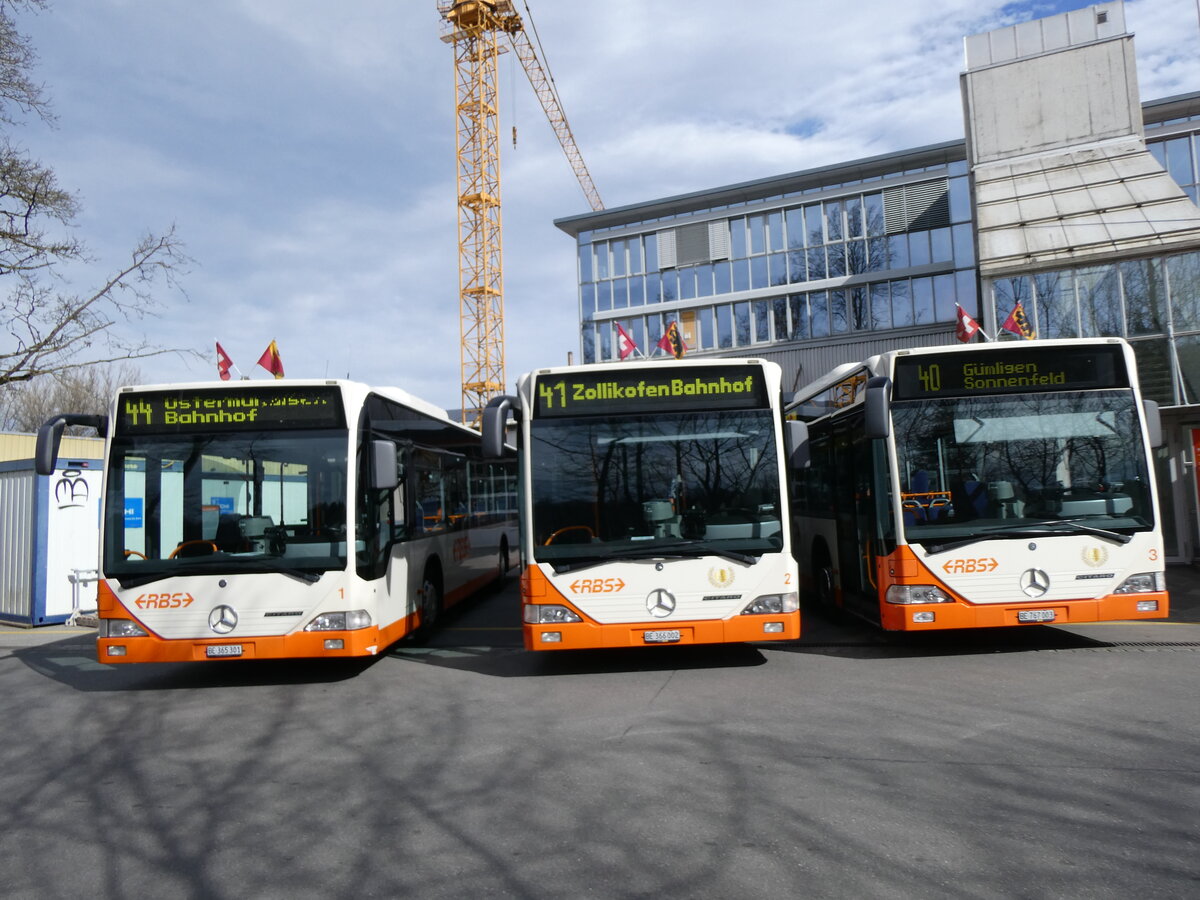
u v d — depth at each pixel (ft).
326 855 14.21
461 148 209.97
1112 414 28.32
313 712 24.53
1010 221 59.77
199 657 26.63
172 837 15.29
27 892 13.20
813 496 40.22
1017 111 70.64
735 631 26.58
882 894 12.07
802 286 130.52
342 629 26.84
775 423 27.71
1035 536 27.50
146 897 12.91
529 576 26.99
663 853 13.74
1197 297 51.70
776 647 31.94
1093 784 16.21
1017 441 28.27
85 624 46.65
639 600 26.63
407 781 17.90
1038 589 27.35
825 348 128.16
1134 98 67.05
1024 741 19.12
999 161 69.87
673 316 139.23
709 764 18.22
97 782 18.72
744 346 134.00
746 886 12.47
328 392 28.25
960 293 120.78
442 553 38.86
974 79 72.59
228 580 26.84
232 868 13.85
